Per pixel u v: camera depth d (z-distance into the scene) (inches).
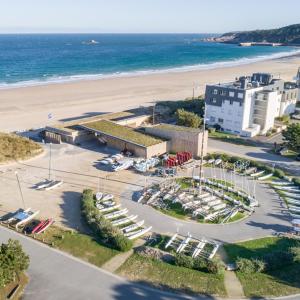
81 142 3157.0
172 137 2923.2
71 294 1411.2
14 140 2965.1
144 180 2453.2
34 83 6008.9
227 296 1427.2
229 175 2549.2
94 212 1937.7
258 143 3240.7
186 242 1759.4
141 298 1403.8
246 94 3339.1
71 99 4810.5
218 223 1948.8
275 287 1483.8
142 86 5935.0
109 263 1600.6
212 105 3599.9
